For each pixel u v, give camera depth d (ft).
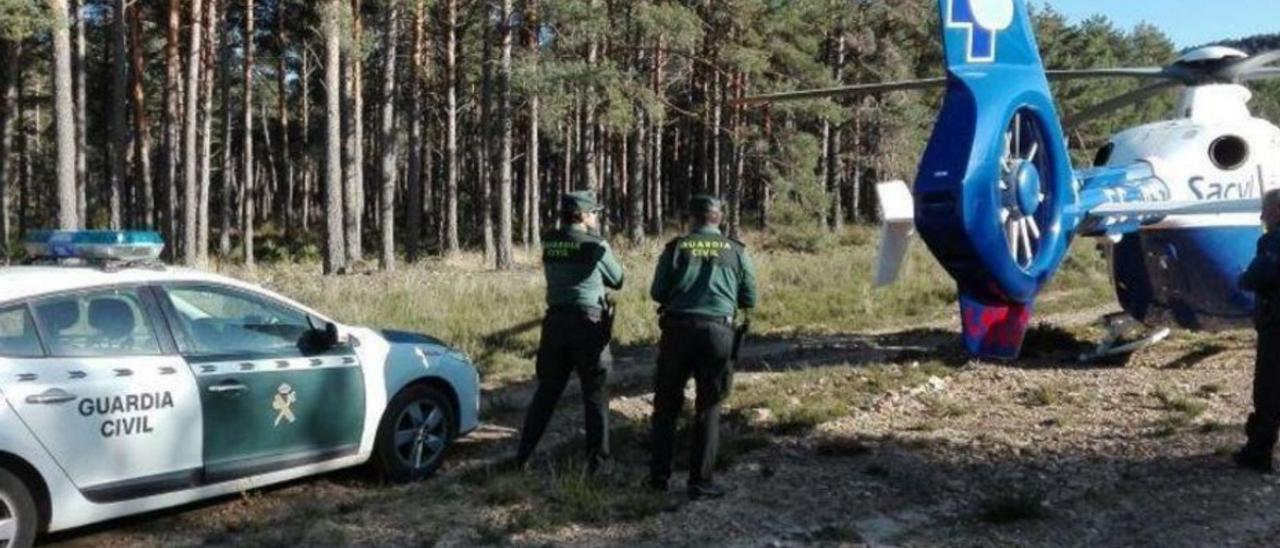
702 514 20.74
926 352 39.63
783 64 125.08
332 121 87.45
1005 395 31.35
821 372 34.86
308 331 22.57
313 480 23.79
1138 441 25.59
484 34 102.47
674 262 21.80
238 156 182.70
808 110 122.11
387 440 23.38
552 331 23.39
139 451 19.27
